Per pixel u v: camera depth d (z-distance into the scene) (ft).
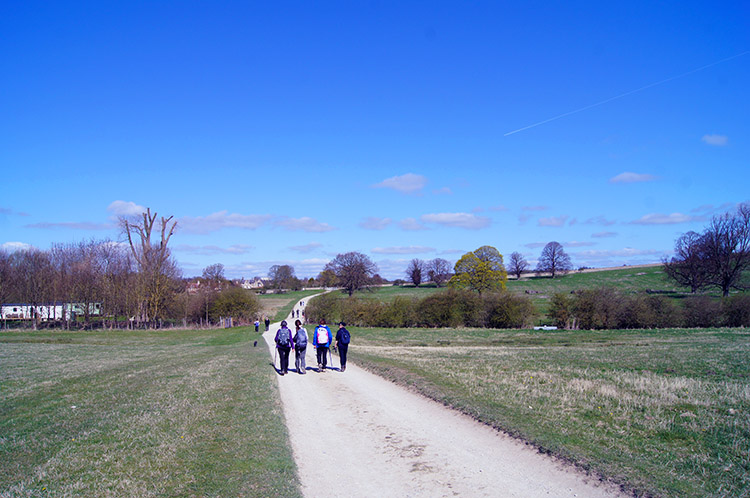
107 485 21.63
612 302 152.97
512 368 55.98
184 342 143.95
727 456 23.32
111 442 28.96
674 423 29.35
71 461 25.54
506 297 169.27
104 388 52.80
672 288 279.28
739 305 140.36
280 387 46.85
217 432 29.94
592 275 380.99
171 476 22.57
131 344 137.49
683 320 146.92
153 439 29.07
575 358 68.80
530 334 141.08
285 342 56.13
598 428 28.45
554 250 381.19
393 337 138.41
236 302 208.95
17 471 24.40
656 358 66.18
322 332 58.39
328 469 23.81
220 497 20.01
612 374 50.11
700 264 216.95
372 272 376.07
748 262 201.77
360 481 22.13
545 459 23.99
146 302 190.80
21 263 215.51
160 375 60.70
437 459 24.76
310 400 40.40
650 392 38.99
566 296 161.89
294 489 20.81
